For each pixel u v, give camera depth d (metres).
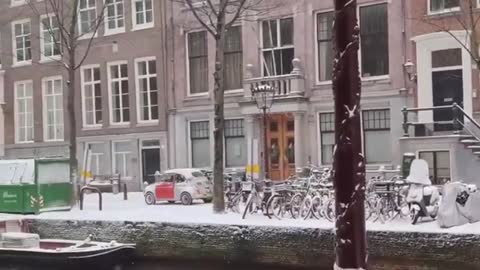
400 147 18.73
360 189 4.48
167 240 13.42
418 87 19.81
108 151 26.88
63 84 28.41
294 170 21.98
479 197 11.51
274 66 22.66
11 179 17.14
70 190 17.33
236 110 23.31
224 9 15.12
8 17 29.94
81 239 14.78
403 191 12.77
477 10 17.97
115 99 26.94
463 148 17.52
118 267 13.34
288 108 21.56
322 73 21.67
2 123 30.45
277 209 13.70
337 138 4.53
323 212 13.13
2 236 14.36
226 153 23.73
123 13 26.45
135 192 25.12
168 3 25.02
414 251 10.61
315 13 21.77
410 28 19.98
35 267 13.55
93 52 27.19
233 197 15.44
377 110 20.86
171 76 25.09
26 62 29.73
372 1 20.72
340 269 4.50
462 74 19.02
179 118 24.89
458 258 10.23
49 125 29.16
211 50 23.98
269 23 22.72
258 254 12.29
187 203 18.58
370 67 20.95
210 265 12.91
